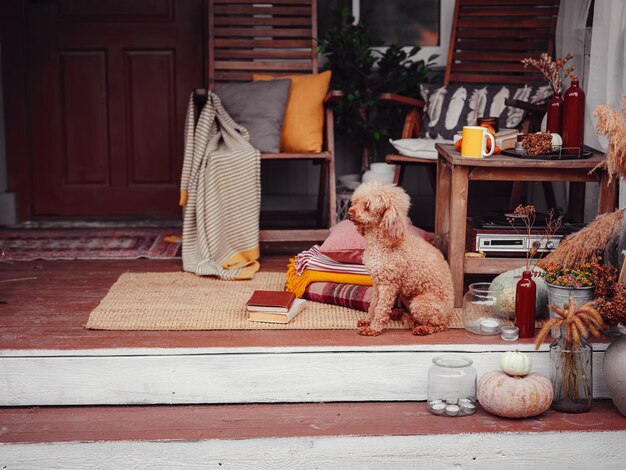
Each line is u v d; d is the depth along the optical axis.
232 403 2.56
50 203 4.56
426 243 2.73
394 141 3.77
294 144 3.85
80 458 2.28
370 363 2.53
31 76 4.44
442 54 4.45
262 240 3.64
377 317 2.63
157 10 4.41
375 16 4.48
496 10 4.09
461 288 2.90
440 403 2.46
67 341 2.56
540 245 2.90
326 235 3.67
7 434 2.33
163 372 2.52
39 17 4.39
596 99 3.19
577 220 3.32
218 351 2.51
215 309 2.86
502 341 2.58
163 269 3.50
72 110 4.48
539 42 4.18
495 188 4.45
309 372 2.53
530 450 2.33
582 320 2.43
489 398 2.40
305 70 4.20
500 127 3.87
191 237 3.49
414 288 2.65
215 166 3.43
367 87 4.23
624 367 2.38
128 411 2.50
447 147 3.19
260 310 2.71
